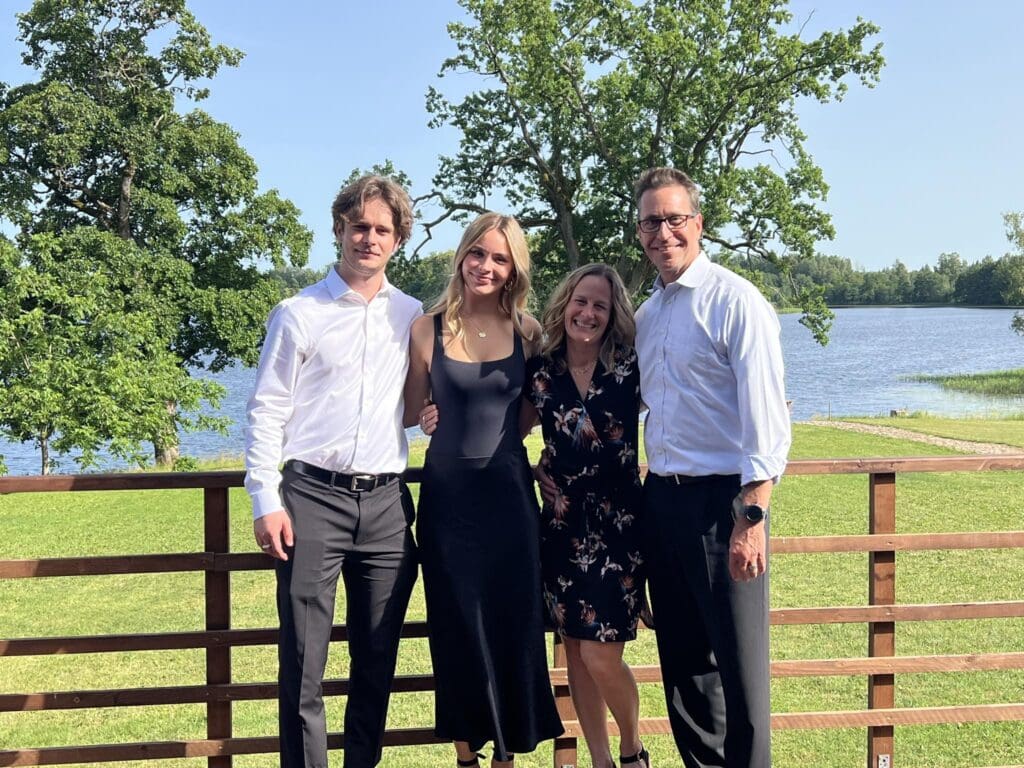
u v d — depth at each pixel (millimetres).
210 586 2719
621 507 2600
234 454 21328
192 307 21984
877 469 2814
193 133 22344
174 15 22047
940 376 40688
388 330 2492
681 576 2496
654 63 22734
